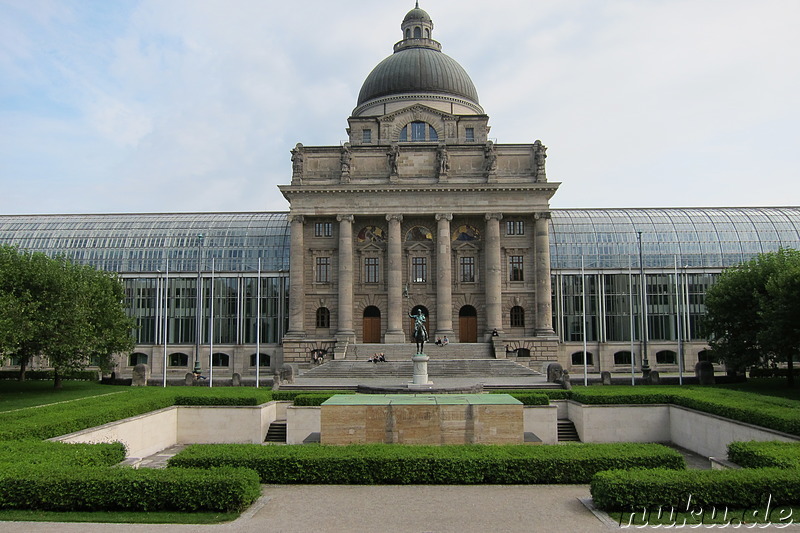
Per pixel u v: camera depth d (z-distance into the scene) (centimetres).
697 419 4534
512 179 9456
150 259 10406
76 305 6225
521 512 2461
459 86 10825
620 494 2391
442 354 8488
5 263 5997
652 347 10081
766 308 6194
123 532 2169
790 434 3506
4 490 2394
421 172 9544
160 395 5156
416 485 2912
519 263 9519
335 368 7625
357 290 9525
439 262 9256
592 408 4978
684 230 10575
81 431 3803
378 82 10819
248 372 9844
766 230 10556
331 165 9588
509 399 3866
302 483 2930
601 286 10275
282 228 10669
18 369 9419
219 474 2516
